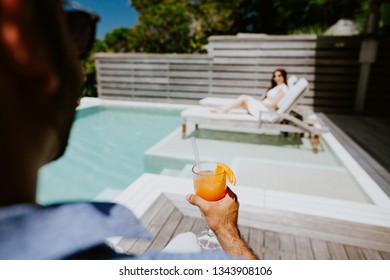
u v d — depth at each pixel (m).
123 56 9.00
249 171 3.49
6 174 0.25
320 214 2.11
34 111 0.26
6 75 0.23
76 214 0.29
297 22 13.36
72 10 0.33
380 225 1.98
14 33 0.23
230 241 0.85
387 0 5.98
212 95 8.44
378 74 6.88
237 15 14.16
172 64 8.58
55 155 0.32
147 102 9.09
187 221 2.20
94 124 6.75
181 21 13.91
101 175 4.05
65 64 0.29
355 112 6.94
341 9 12.52
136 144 5.35
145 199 2.34
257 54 7.70
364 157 3.79
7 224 0.23
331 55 7.09
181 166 4.11
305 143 4.89
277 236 2.07
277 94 4.98
